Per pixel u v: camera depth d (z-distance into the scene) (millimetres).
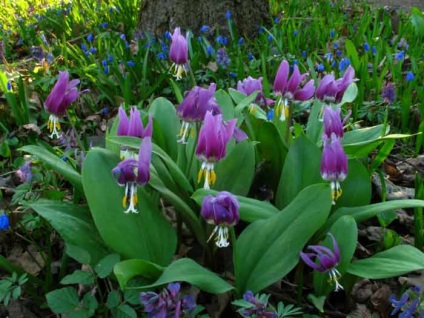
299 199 380
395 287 454
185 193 462
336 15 1326
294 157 453
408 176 636
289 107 509
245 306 339
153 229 404
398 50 1031
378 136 514
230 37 1095
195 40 983
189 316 353
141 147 357
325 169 380
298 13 1334
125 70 919
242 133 468
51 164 417
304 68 860
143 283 380
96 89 875
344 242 376
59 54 1054
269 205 410
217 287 348
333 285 395
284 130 548
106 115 794
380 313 427
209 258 458
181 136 460
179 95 541
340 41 1116
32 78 911
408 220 535
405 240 508
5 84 739
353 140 525
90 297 362
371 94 817
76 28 1256
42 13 1428
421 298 376
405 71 943
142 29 1133
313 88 481
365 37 1089
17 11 1608
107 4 1429
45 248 498
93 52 980
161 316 336
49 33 1265
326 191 371
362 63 834
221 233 358
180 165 480
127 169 358
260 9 1157
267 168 528
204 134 369
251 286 373
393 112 764
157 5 1100
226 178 457
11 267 423
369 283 452
